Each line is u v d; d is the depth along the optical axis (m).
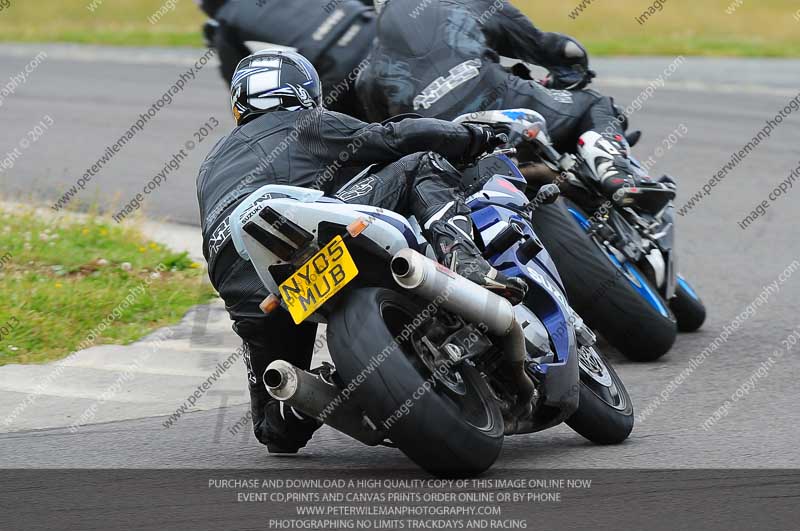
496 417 15.84
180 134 52.47
